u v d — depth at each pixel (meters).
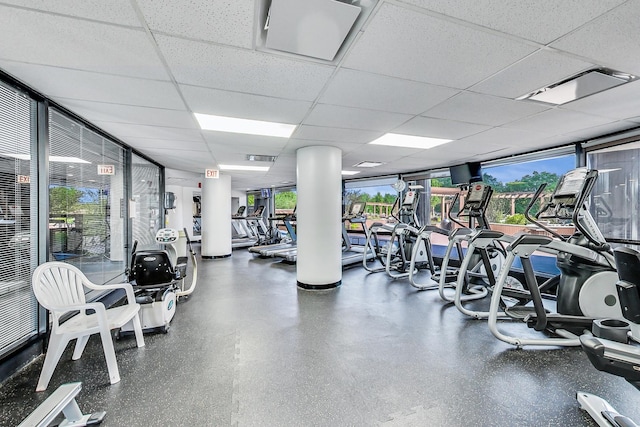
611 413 1.68
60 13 1.44
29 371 2.27
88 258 3.64
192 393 2.02
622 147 3.64
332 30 1.58
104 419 1.76
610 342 1.58
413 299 4.23
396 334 3.01
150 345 2.76
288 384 2.13
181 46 1.75
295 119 3.15
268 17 1.47
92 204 3.70
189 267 6.74
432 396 1.99
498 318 3.40
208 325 3.25
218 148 4.68
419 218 7.63
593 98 2.55
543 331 3.10
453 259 6.83
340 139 4.07
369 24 1.53
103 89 2.38
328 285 4.73
